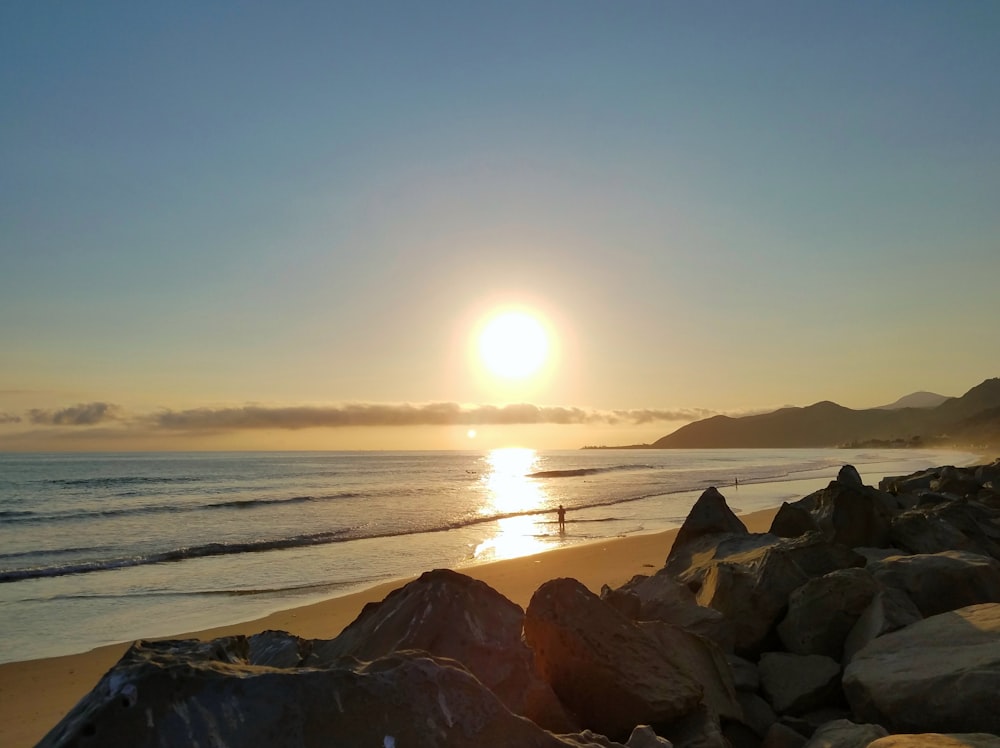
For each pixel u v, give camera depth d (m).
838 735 5.54
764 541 12.13
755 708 6.89
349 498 53.25
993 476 29.20
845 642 7.84
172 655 3.56
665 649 6.58
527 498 52.44
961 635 6.52
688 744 5.56
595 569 19.41
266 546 27.30
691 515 14.23
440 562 23.41
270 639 6.49
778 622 8.47
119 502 49.12
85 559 25.30
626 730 5.84
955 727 5.52
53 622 15.96
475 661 5.59
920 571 8.67
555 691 6.11
